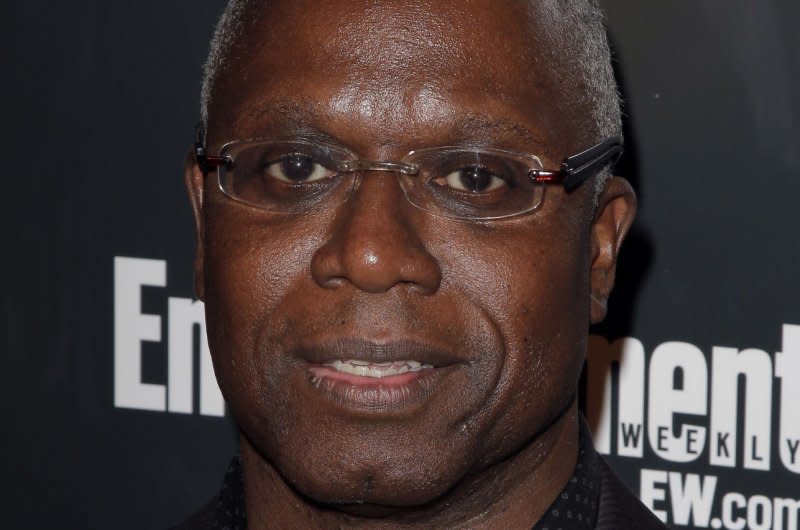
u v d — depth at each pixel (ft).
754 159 9.68
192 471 11.38
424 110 5.86
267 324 6.10
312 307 5.94
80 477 11.69
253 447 6.88
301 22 6.05
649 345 10.11
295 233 6.04
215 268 6.35
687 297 9.96
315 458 6.02
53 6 11.34
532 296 6.06
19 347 11.73
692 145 9.80
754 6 9.61
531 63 6.09
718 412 10.00
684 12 9.73
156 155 11.19
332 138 5.93
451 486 6.11
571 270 6.26
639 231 10.00
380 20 5.96
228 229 6.24
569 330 6.31
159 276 11.31
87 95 11.33
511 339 6.04
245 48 6.27
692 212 9.87
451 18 5.99
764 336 9.81
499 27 6.04
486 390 6.04
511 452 6.32
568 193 6.21
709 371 10.00
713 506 10.07
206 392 11.31
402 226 5.82
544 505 6.72
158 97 11.12
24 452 11.82
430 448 6.00
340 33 5.96
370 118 5.86
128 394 11.50
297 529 6.70
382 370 5.99
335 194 6.01
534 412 6.24
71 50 11.33
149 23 11.09
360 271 5.72
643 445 10.19
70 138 11.41
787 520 9.90
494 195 6.02
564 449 6.81
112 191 11.35
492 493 6.55
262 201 6.15
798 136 9.58
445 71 5.92
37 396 11.73
